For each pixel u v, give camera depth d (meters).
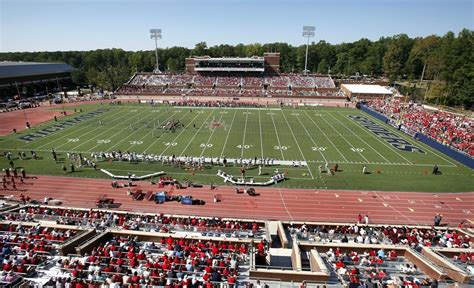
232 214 25.75
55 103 74.44
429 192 29.73
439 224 24.41
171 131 48.94
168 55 149.75
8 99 77.62
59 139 44.53
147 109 67.00
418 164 36.47
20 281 13.44
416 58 109.19
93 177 32.22
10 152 39.09
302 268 15.55
